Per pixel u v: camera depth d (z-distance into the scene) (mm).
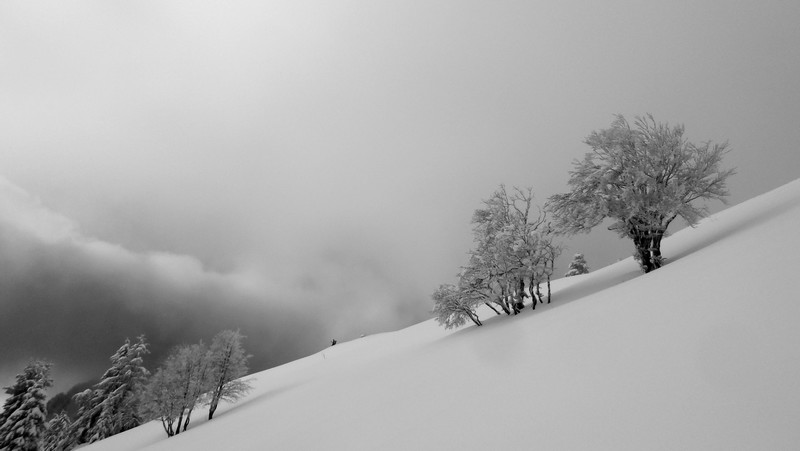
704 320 3924
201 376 20844
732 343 3141
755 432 2014
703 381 2727
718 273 5465
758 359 2711
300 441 5945
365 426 5273
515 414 3557
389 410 5664
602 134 13664
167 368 20469
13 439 27641
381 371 11133
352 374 14188
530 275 14352
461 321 15719
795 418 1989
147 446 16953
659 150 12672
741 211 15570
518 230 15570
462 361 7449
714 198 12250
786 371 2424
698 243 12820
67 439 33906
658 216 11914
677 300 5082
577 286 16188
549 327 7242
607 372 3672
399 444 3967
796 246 4957
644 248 12344
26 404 28797
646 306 5496
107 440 26484
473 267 15688
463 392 5055
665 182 12844
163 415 19531
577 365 4246
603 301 7535
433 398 5359
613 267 18953
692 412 2416
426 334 27453
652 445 2244
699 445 2084
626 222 12492
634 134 13250
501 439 3129
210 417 21047
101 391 34375
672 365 3201
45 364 31125
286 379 29609
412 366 9562
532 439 2912
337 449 4676
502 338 8523
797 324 2949
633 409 2760
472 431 3555
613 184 13336
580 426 2824
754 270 4793
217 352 22203
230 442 9008
